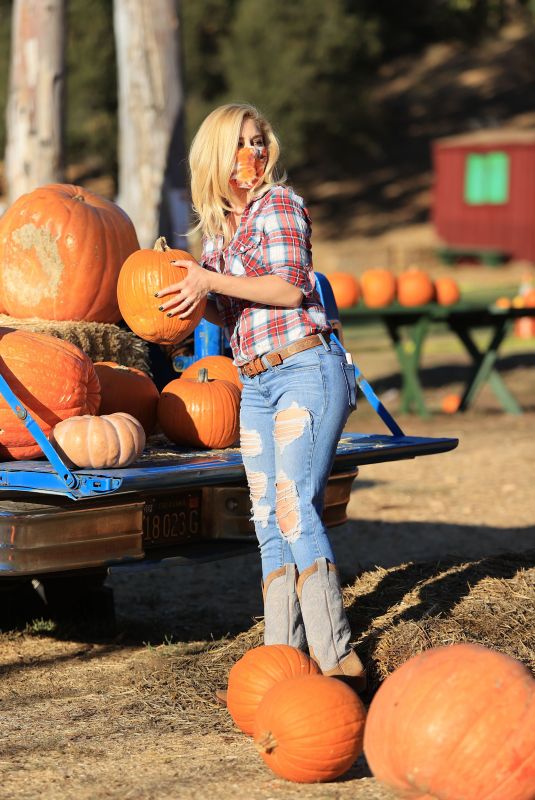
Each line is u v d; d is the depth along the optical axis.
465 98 133.38
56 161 27.38
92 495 9.07
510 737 7.26
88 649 12.27
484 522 18.98
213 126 9.38
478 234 90.62
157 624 13.27
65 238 13.02
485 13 113.56
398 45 136.88
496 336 31.17
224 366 12.32
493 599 11.42
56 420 10.16
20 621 13.08
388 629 10.53
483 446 26.25
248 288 8.98
